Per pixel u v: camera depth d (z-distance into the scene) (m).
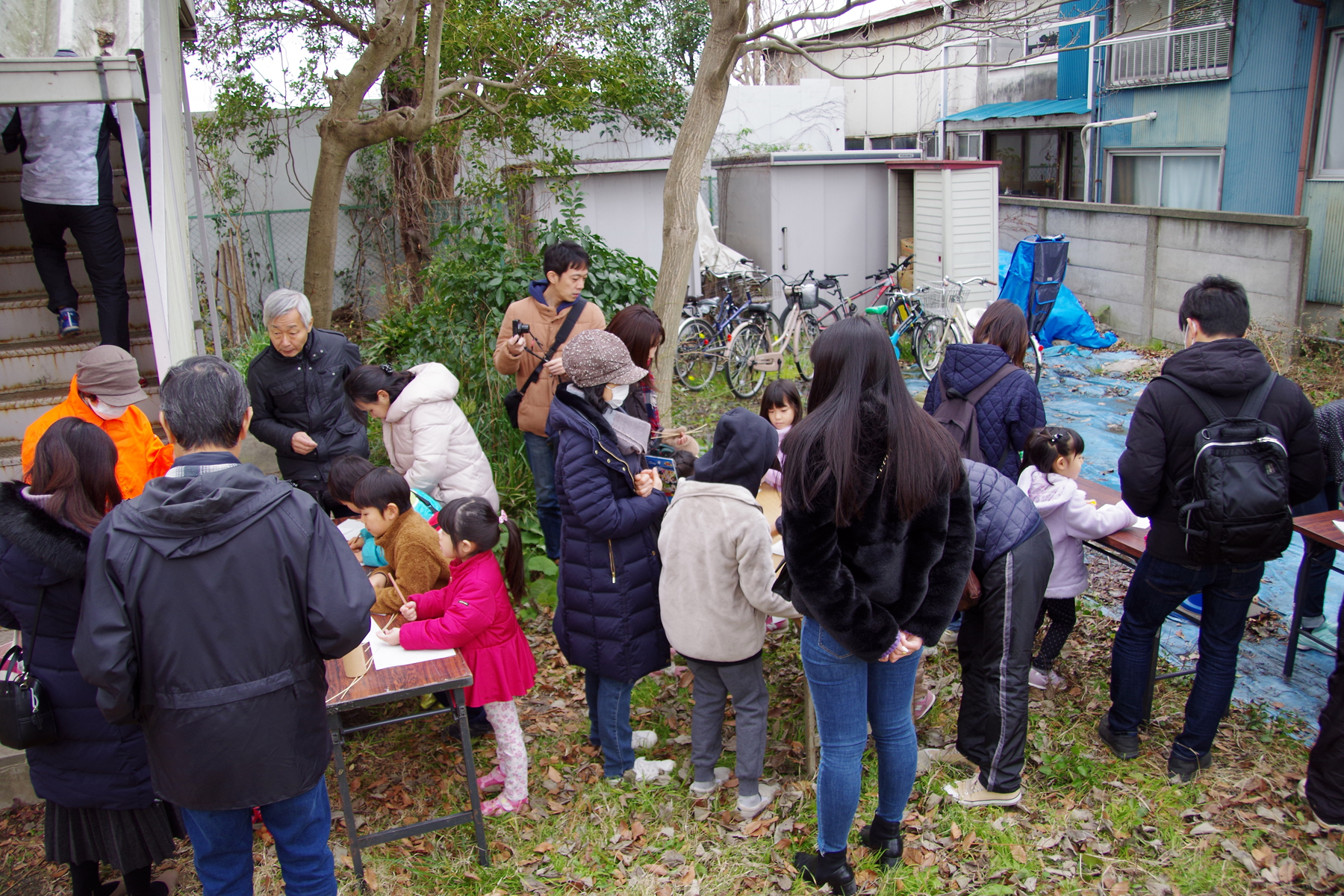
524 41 9.52
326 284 7.59
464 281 6.27
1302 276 8.66
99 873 2.85
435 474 3.91
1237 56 10.64
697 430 7.88
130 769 2.58
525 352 4.56
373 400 3.96
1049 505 3.55
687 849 3.09
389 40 6.78
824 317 9.83
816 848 2.99
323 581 2.16
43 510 2.42
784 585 2.73
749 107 16.73
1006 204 12.64
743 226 11.73
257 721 2.13
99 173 4.52
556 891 2.93
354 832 2.89
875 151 11.12
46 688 2.49
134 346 5.15
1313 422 3.06
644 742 3.66
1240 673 3.96
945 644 4.24
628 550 3.18
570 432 3.07
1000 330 3.96
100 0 3.76
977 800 3.19
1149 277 10.36
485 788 3.44
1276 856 2.92
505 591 3.23
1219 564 2.95
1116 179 13.07
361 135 7.04
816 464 2.34
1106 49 12.66
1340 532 3.50
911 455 2.36
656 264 10.41
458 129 10.30
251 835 2.36
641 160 9.97
